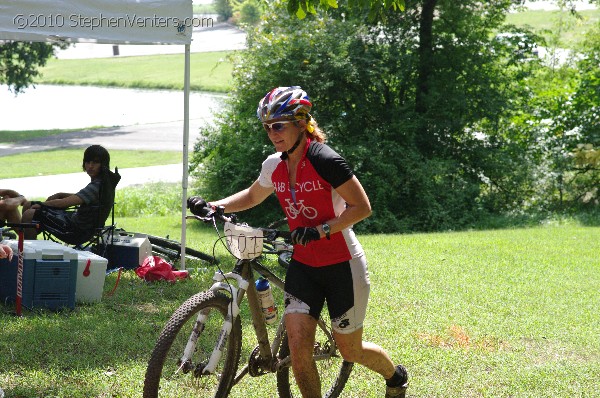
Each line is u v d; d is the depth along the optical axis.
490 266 9.87
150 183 21.30
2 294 6.93
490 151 19.08
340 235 4.09
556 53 23.41
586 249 11.67
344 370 4.90
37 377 5.10
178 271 8.23
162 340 3.94
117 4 7.65
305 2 7.56
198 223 16.42
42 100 44.59
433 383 5.34
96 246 8.43
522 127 19.91
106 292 7.50
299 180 4.02
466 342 6.35
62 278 6.80
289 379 5.18
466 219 17.86
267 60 17.72
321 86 17.53
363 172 17.70
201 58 58.78
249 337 6.23
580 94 19.48
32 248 6.83
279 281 4.37
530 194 19.33
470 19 19.30
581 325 7.09
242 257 4.13
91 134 32.56
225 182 18.16
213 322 6.05
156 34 7.93
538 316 7.33
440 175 18.09
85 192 8.16
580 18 22.81
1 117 38.19
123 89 49.06
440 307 7.48
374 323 6.79
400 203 18.08
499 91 19.31
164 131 32.91
